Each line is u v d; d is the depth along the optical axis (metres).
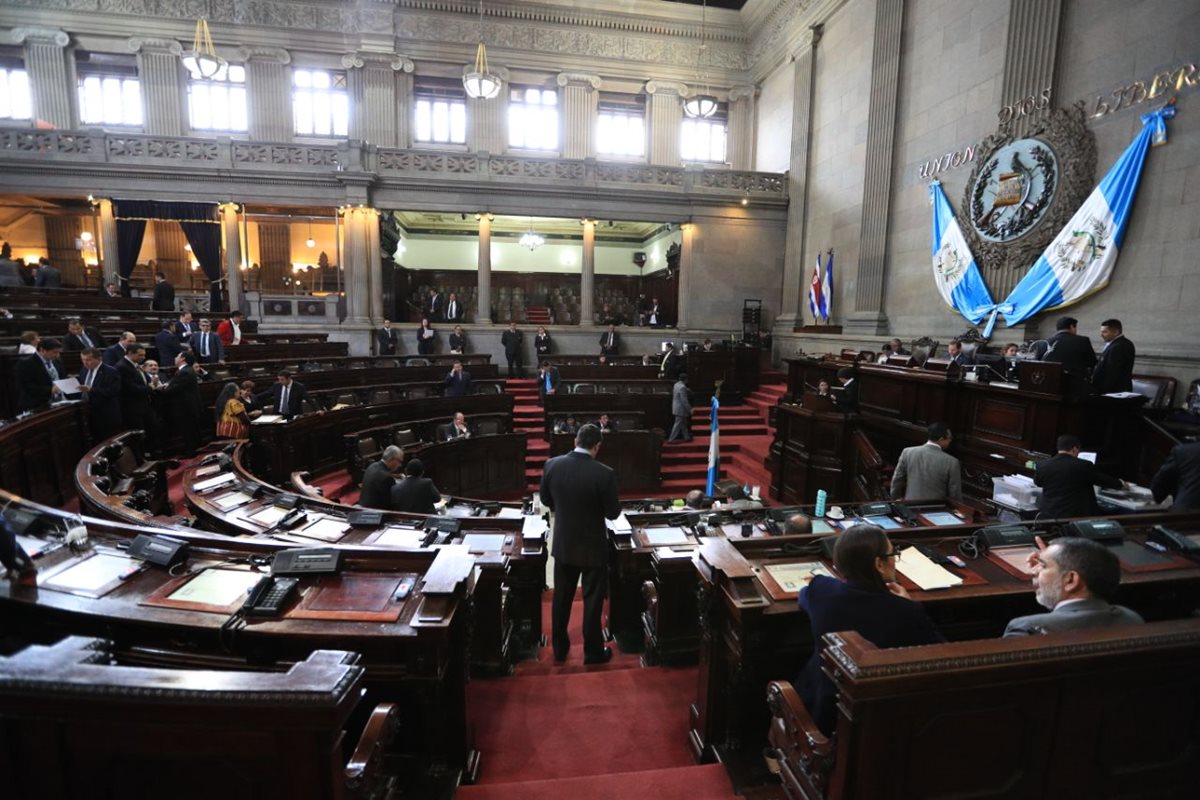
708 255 18.78
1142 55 9.05
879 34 14.43
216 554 3.03
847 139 15.98
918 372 8.44
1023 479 6.25
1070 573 2.15
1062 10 10.22
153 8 17.61
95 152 15.52
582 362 17.00
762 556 3.29
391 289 18.80
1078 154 9.88
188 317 10.96
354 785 1.77
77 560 2.89
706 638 3.09
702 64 20.58
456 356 15.71
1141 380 8.55
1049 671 1.64
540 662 4.63
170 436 8.20
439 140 19.58
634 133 20.94
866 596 2.21
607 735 3.38
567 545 4.39
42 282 14.12
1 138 15.21
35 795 1.52
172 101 17.97
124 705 1.44
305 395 9.34
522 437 11.48
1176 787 1.83
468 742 3.04
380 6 18.53
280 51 18.34
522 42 19.50
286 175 16.23
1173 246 8.66
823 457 9.70
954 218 12.38
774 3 18.78
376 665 2.54
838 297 16.36
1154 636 1.70
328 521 4.49
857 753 1.62
